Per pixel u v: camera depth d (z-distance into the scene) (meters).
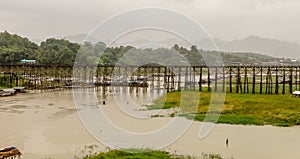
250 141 31.27
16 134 33.75
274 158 26.03
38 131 35.12
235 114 45.19
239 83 72.69
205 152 27.19
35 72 108.12
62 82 99.31
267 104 51.69
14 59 142.12
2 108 54.53
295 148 28.88
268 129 36.91
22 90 83.00
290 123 40.06
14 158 25.14
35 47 177.75
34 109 53.16
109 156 24.67
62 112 49.38
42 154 26.39
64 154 26.28
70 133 33.88
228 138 32.28
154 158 24.20
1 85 87.94
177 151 27.16
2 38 174.88
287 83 85.81
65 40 166.88
